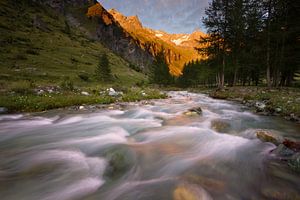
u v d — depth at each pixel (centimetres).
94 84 4669
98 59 9750
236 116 1242
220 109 1528
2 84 2188
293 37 2623
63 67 6069
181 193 419
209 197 405
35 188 457
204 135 834
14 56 5419
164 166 555
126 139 813
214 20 2953
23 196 425
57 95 1827
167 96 2589
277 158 588
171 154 635
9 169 545
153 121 1141
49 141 793
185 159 597
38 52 6731
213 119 1152
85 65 7550
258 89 2530
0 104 1308
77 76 5306
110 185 476
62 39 10844
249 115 1269
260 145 704
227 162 574
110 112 1384
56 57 7075
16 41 7062
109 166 570
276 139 723
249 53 3209
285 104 1345
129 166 562
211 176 494
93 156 643
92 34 18962
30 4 14062
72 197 426
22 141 793
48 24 12444
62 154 657
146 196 418
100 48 14050
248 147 689
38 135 875
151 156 622
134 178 500
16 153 662
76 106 1564
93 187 468
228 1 2908
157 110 1495
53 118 1194
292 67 2923
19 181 484
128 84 7281
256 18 2753
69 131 939
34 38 8575
